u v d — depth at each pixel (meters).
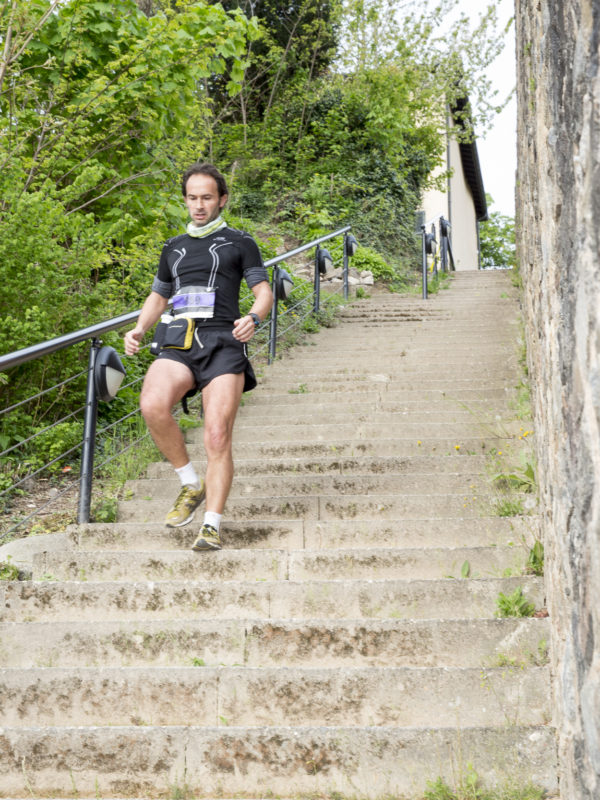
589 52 1.68
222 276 3.79
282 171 16.89
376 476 4.55
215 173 3.89
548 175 2.49
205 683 2.85
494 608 3.22
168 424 3.73
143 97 7.04
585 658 1.83
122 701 2.87
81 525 4.05
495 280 13.63
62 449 5.59
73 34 7.01
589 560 1.76
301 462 4.98
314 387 7.04
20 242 5.46
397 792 2.52
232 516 4.29
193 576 3.64
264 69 17.83
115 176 7.22
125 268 6.89
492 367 7.12
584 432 1.80
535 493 4.05
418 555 3.54
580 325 1.81
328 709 2.80
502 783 2.46
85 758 2.62
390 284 14.38
